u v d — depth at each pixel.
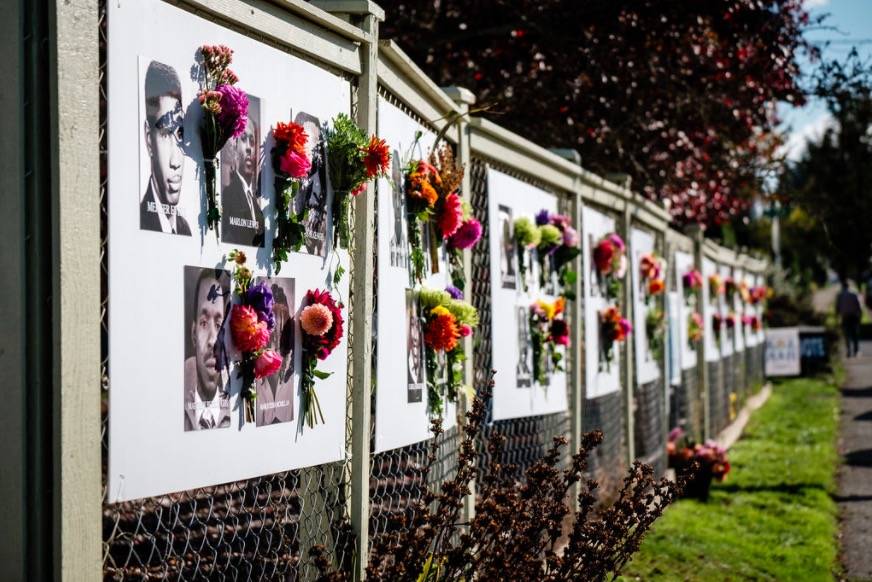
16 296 2.39
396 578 3.42
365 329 3.87
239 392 3.06
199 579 3.46
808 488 10.17
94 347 2.46
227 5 3.04
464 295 5.19
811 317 30.52
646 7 10.46
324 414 3.62
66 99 2.39
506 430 5.89
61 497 2.37
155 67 2.68
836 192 13.51
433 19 10.41
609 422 8.20
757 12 10.98
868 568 7.43
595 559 3.97
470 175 5.54
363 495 3.86
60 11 2.38
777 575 6.91
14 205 2.39
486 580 3.65
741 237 31.75
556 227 6.43
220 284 2.96
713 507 9.23
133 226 2.59
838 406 18.36
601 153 11.47
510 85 11.03
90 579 2.46
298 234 3.32
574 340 7.07
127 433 2.58
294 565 3.60
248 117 3.13
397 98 4.45
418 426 4.48
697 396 12.96
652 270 9.52
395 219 4.27
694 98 11.14
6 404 2.40
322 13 3.54
